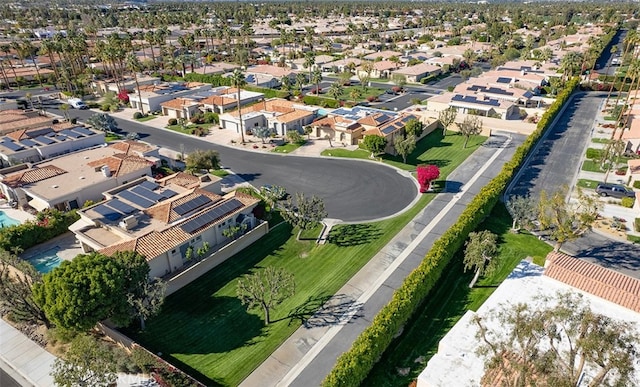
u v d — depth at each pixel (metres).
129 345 34.44
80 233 45.78
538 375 22.12
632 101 90.00
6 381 32.72
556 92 109.38
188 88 114.44
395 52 159.38
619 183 62.34
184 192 53.28
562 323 23.81
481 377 28.55
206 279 43.81
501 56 149.25
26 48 130.88
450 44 183.75
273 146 80.62
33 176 58.50
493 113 95.25
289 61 153.25
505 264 45.12
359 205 58.41
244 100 102.62
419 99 111.19
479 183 64.12
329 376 28.69
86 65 138.75
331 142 81.88
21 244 48.03
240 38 192.88
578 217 44.66
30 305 36.41
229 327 37.78
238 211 49.59
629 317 33.22
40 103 109.12
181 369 33.28
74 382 28.03
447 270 44.44
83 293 32.16
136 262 36.47
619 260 45.41
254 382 32.28
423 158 74.19
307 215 49.84
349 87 124.50
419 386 29.16
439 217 54.97
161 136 87.19
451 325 37.31
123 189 55.72
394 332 34.34
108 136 85.75
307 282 43.66
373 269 45.25
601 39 159.38
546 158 72.00
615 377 24.16
